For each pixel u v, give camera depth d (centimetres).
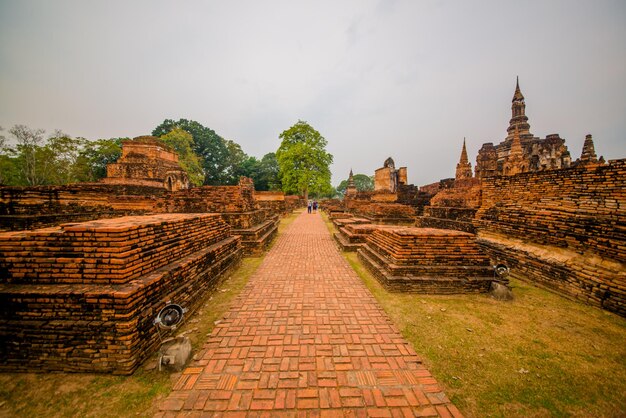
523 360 339
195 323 432
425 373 315
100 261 335
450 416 255
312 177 3631
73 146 2625
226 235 766
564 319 451
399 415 256
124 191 1470
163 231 443
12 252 339
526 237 711
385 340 384
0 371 308
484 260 598
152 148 1741
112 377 299
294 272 715
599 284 500
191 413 254
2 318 313
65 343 306
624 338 392
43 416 247
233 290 579
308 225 1822
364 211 1980
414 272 583
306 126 3603
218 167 4772
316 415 254
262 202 2327
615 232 507
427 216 1291
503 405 267
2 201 773
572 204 609
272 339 384
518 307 497
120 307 306
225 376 305
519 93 2153
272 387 289
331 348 363
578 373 314
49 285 334
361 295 551
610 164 541
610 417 253
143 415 251
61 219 849
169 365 306
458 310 482
